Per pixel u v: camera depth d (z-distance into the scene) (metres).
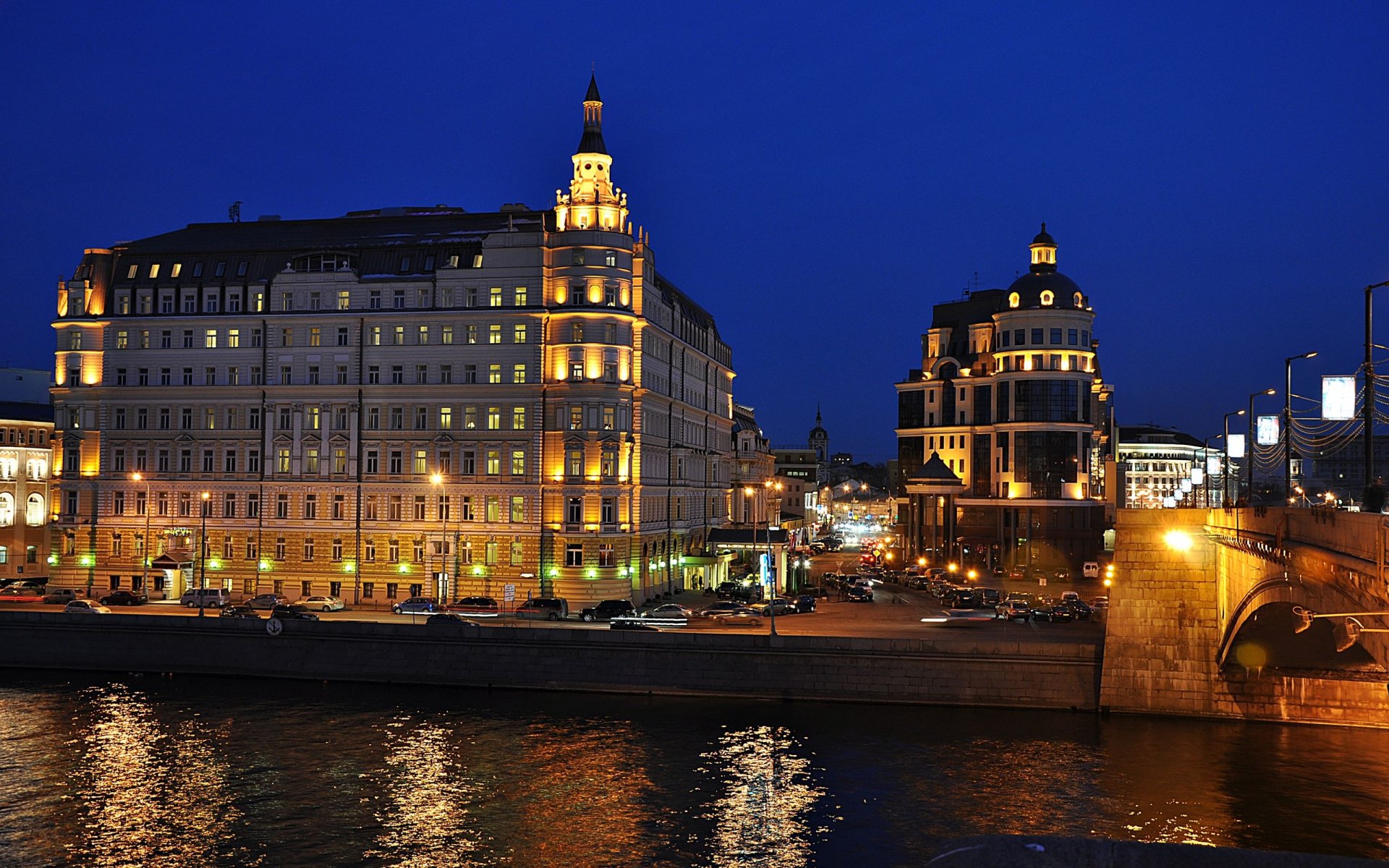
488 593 104.19
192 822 53.81
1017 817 54.22
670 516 122.44
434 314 105.88
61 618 88.50
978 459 183.25
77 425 113.00
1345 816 54.06
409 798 57.19
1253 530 58.91
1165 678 73.88
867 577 154.38
